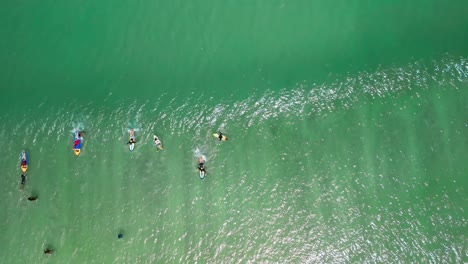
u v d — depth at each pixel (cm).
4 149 3341
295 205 3067
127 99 3384
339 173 3097
